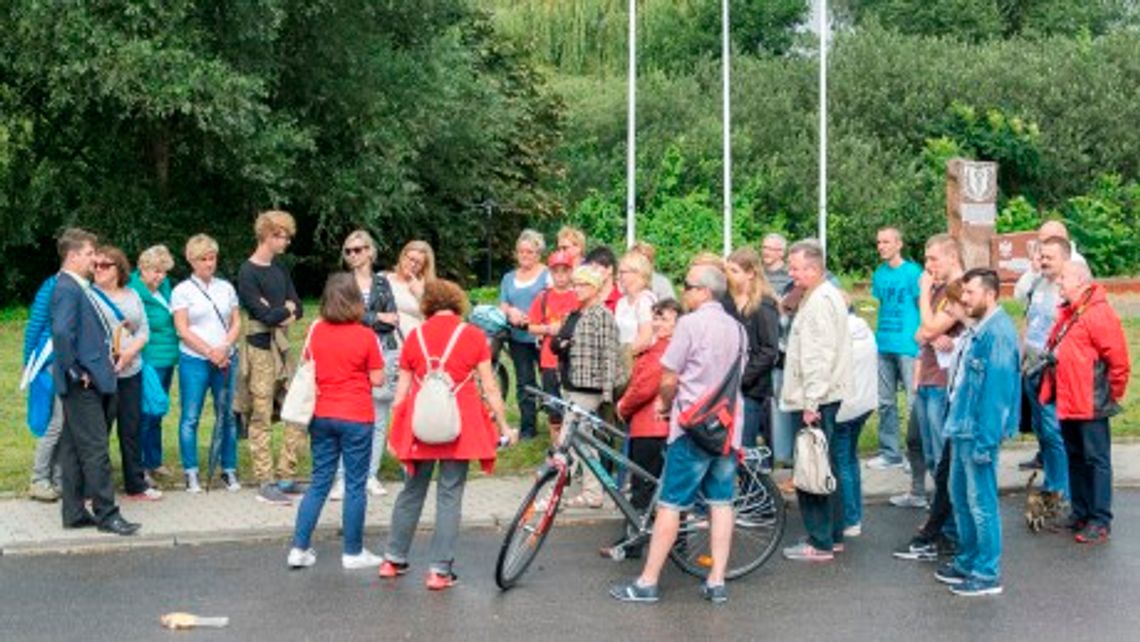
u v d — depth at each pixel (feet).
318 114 97.96
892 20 172.86
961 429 28.14
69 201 94.99
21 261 97.86
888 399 40.37
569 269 38.99
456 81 101.19
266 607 27.12
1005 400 27.91
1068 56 136.87
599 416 35.47
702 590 28.40
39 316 35.24
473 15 118.83
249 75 86.53
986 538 28.07
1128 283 98.99
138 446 35.94
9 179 90.68
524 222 122.11
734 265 34.19
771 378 34.58
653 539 27.81
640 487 30.94
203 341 36.22
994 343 27.89
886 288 40.19
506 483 38.42
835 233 113.80
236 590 28.37
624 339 36.09
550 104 123.54
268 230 36.29
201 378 36.58
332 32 93.97
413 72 98.37
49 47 81.76
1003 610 27.02
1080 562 30.91
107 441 32.81
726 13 93.20
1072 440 33.63
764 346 34.19
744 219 117.08
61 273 32.58
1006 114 128.47
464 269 116.16
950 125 127.85
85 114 92.48
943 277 34.14
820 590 28.58
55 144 94.73
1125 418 48.60
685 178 122.62
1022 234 92.02
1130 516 35.58
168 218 95.35
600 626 25.91
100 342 32.50
